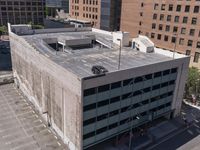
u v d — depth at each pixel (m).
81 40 65.50
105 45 67.62
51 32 78.94
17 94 69.56
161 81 51.09
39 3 173.00
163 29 90.75
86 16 137.25
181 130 54.47
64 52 57.84
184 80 56.41
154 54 58.84
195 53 81.81
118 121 46.69
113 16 122.38
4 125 53.44
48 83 49.66
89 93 39.88
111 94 43.03
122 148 47.78
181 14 83.25
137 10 99.25
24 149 46.09
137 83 46.50
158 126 55.62
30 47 56.12
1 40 137.12
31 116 57.59
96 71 41.34
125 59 53.28
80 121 40.62
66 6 191.38
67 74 41.19
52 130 52.19
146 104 50.66
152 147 48.44
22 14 168.12
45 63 48.94
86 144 43.56
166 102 55.09
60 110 46.88
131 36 105.31
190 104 67.19
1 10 159.12
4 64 97.94
